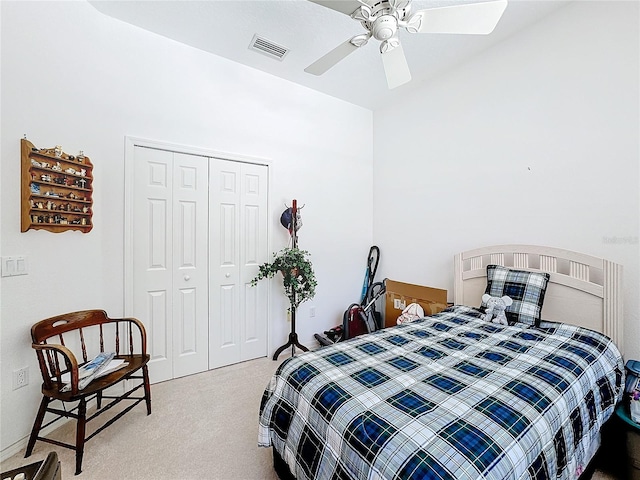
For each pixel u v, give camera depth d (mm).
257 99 2896
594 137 1980
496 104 2518
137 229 2338
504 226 2482
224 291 2768
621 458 1498
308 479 1133
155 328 2432
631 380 1577
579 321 1951
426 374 1341
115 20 2195
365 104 3609
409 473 825
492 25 1496
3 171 1652
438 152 3010
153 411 2066
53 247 1889
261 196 2957
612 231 1911
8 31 1670
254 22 2230
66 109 1950
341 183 3529
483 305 2164
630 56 1826
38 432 1618
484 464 844
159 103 2395
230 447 1731
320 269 3391
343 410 1099
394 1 1375
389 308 3279
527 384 1239
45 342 1771
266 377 2578
